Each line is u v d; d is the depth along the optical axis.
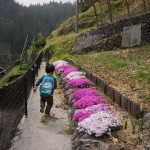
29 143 7.52
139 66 15.51
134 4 36.19
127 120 7.99
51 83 9.51
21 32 135.62
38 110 10.48
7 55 121.38
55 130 8.51
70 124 8.72
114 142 6.63
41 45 52.59
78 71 15.39
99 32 31.34
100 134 6.78
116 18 35.59
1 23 144.00
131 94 10.28
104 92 10.93
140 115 7.94
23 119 9.36
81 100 9.20
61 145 7.47
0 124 6.26
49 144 7.51
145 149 6.09
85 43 34.19
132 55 19.88
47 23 170.25
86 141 6.64
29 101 11.76
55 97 12.48
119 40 26.12
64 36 49.38
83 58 23.22
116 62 17.61
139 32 23.69
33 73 14.72
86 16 48.16
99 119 7.26
